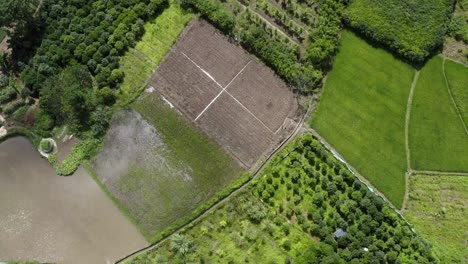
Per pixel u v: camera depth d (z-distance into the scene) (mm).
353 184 55281
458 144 57219
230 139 58812
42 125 59938
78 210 57719
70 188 58562
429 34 59125
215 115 59812
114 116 60344
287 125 58719
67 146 59781
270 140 58375
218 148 58625
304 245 53844
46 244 56719
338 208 54500
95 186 58469
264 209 55344
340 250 52719
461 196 55594
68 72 59500
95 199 58031
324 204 54875
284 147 57781
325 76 60344
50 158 59125
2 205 58344
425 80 59469
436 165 56688
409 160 57125
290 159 56906
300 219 54344
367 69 60188
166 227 56156
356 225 53812
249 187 56406
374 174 56719
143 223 56656
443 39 59625
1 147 60344
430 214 55125
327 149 57219
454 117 58062
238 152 58281
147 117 60312
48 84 59125
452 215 54906
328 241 52812
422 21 59469
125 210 57250
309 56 59344
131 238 56250
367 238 52750
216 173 57750
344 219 54406
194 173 57938
